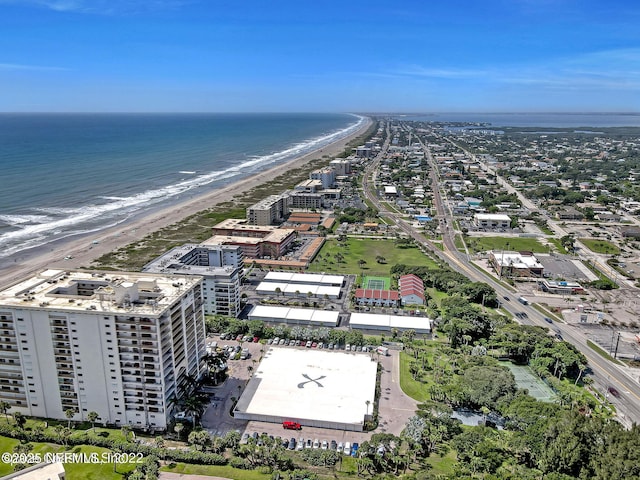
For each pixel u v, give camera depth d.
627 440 142.00
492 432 167.50
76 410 174.25
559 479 139.25
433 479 140.38
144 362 165.88
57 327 165.50
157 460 154.88
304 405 183.12
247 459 157.25
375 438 160.38
